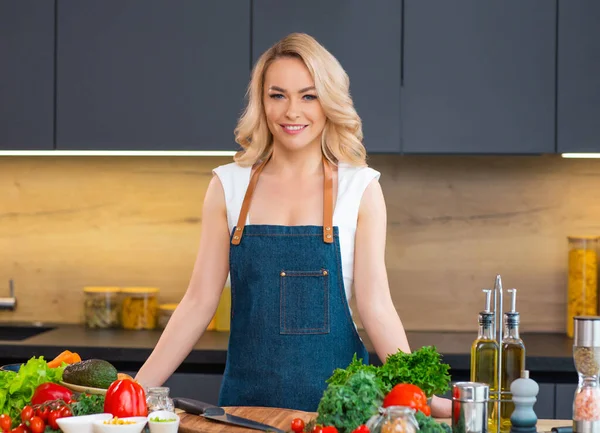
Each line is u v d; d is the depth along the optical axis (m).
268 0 3.32
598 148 3.30
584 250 3.55
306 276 2.17
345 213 2.19
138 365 3.19
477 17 3.30
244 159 2.29
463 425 1.53
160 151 3.36
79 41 3.37
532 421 1.63
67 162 3.77
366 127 3.31
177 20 3.34
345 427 1.49
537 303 3.68
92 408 1.59
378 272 2.18
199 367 3.16
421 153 3.32
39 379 1.74
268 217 2.23
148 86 3.35
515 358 1.75
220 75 3.34
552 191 3.67
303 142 2.18
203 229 2.30
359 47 3.31
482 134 3.31
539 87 3.30
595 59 3.30
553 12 3.30
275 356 2.16
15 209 3.78
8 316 3.78
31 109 3.38
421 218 3.70
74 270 3.77
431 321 3.70
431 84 3.31
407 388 1.55
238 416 1.75
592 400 1.60
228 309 3.57
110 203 3.76
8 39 3.38
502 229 3.69
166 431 1.49
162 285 3.75
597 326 1.61
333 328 2.16
